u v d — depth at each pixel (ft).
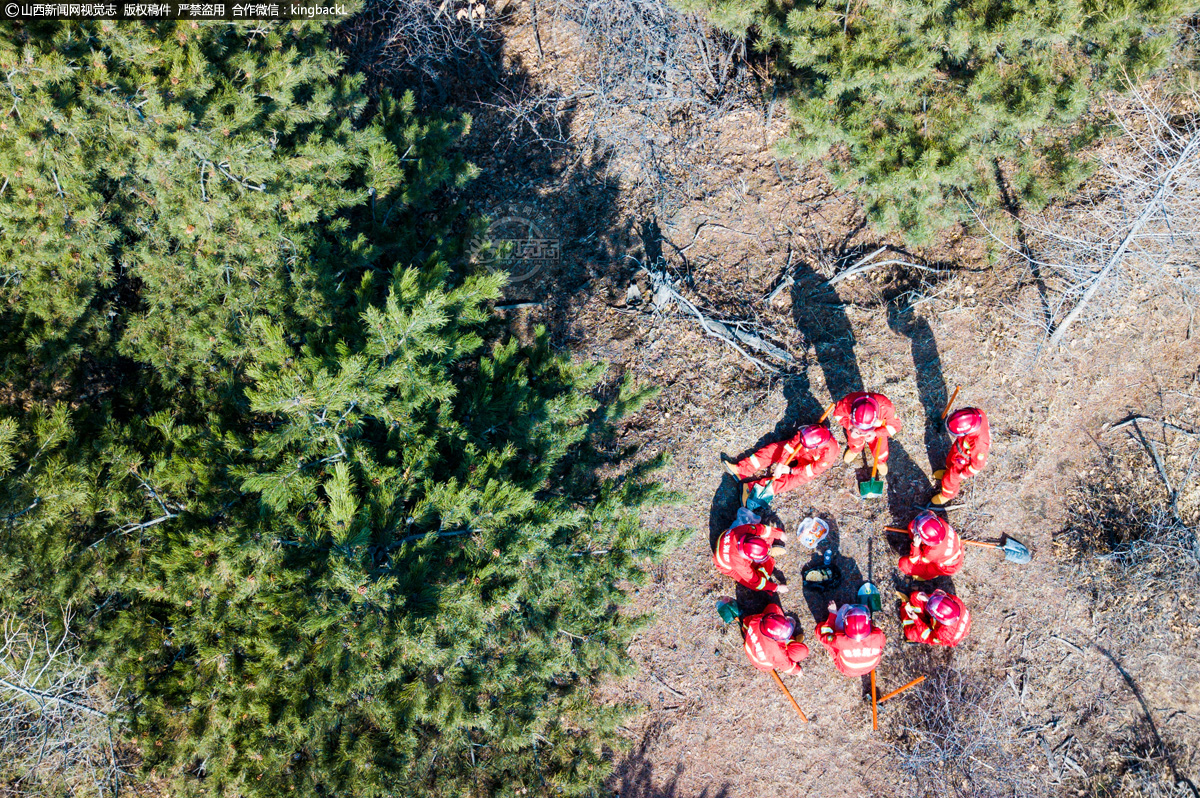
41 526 16.11
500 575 17.04
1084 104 22.99
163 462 17.39
